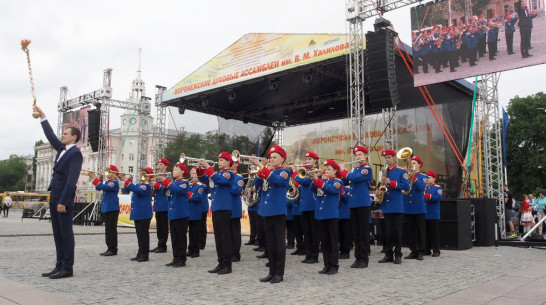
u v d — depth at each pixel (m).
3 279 6.30
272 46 18.59
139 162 26.44
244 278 6.61
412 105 18.86
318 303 4.89
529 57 11.11
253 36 19.22
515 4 11.38
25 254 9.27
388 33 13.55
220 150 27.95
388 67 13.45
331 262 7.01
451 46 12.32
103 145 23.34
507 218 16.14
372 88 13.69
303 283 6.16
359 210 7.84
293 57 17.89
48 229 17.36
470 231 11.38
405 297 5.21
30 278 6.46
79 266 7.81
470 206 11.57
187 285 6.01
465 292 5.50
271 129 27.80
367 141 20.89
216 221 7.19
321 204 7.09
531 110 35.31
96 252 9.96
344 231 9.16
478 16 11.92
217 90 20.81
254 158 6.38
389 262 8.46
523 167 34.09
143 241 8.59
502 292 5.51
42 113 6.82
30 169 109.81
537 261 8.54
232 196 8.10
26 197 50.88
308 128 24.06
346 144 22.56
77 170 6.62
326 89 21.48
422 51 12.78
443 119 18.42
